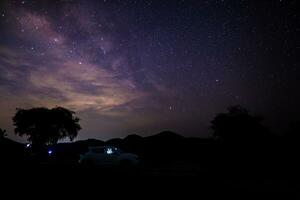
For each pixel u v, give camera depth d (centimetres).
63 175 1198
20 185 1012
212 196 884
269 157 2217
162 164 2589
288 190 1013
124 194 907
